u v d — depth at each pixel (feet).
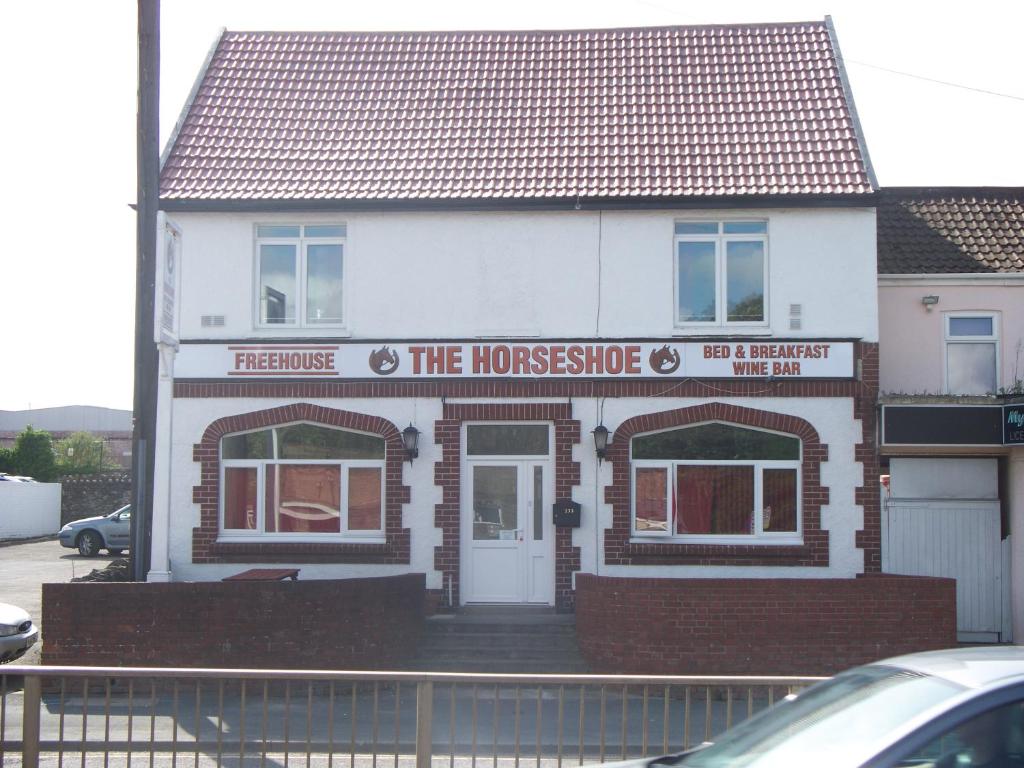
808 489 52.75
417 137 58.80
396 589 48.06
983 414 52.08
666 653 47.09
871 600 47.47
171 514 54.19
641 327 53.98
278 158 57.57
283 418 54.34
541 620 51.21
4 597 72.69
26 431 149.89
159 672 24.95
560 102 60.75
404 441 53.52
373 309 54.80
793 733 16.62
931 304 57.98
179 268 50.98
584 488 53.36
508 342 54.08
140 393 49.93
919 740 14.53
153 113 48.67
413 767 32.30
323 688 45.93
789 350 53.36
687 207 53.83
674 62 62.90
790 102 59.41
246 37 65.67
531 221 54.80
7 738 36.04
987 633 55.77
